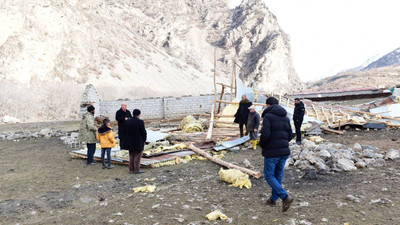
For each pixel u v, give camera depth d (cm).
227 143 1071
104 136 828
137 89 8281
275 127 442
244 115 1139
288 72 18600
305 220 402
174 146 992
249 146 1062
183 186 614
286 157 452
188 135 1241
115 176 741
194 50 18100
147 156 898
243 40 19175
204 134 1277
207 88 12025
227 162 825
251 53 18450
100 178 725
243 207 469
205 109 2661
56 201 544
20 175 780
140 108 2650
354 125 1366
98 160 945
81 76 6950
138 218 435
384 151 832
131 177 723
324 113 1454
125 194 577
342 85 14488
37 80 5588
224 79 15475
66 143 1382
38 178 740
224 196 532
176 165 842
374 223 381
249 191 557
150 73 10200
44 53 6106
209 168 782
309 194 520
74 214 468
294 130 1213
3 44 5572
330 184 575
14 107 4553
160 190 592
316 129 1238
